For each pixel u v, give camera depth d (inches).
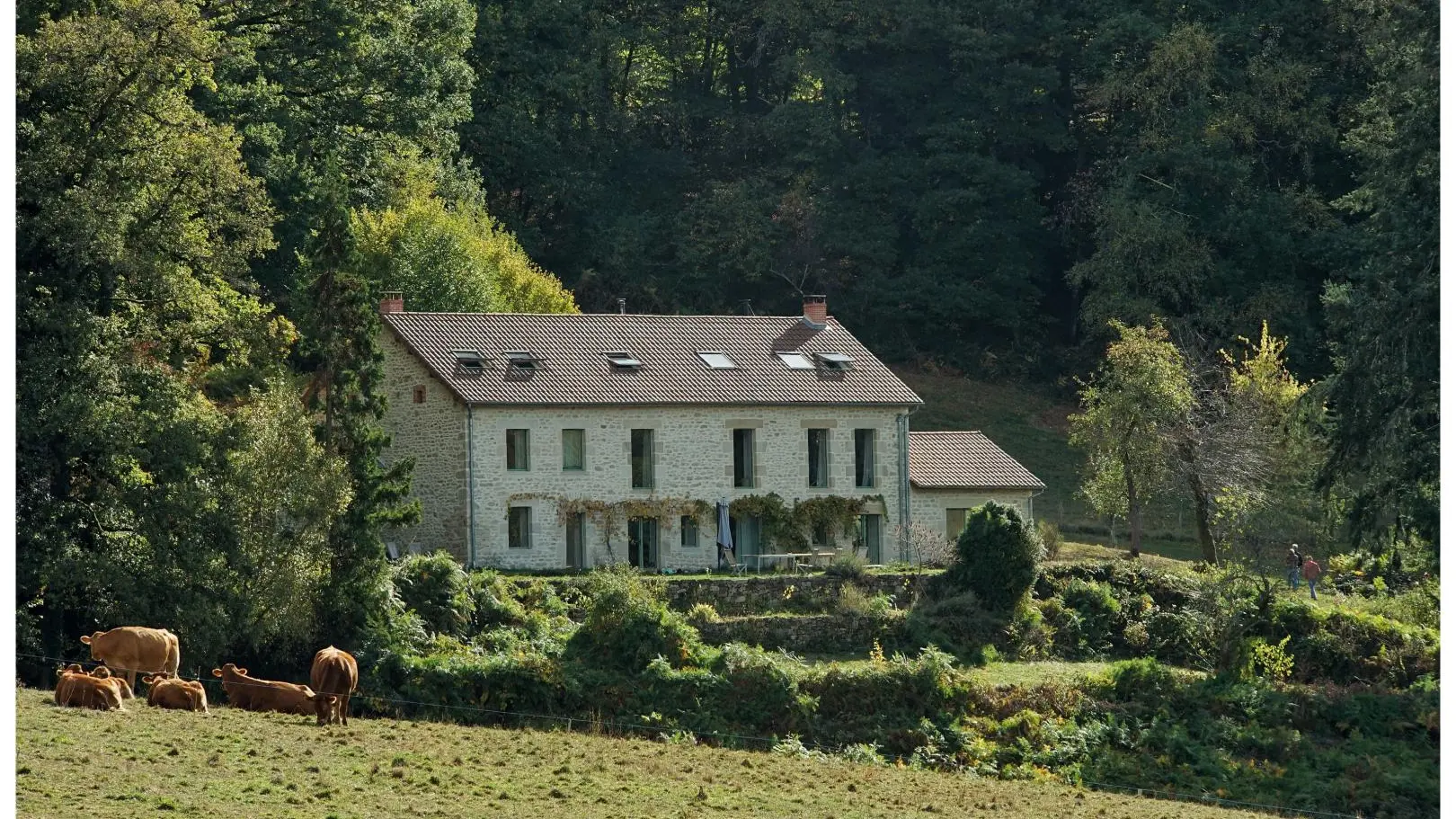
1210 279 3253.0
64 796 769.6
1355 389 1680.6
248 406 1572.3
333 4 2361.0
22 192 1497.3
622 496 2046.0
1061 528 2689.5
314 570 1523.1
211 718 995.9
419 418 2039.9
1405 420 1640.0
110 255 1501.0
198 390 1633.9
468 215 2655.0
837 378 2208.4
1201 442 2390.5
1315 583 2183.8
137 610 1453.0
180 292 1615.4
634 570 1820.9
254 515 1510.8
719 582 1840.6
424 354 2022.6
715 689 1460.4
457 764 932.6
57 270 1520.7
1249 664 1717.5
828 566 1969.7
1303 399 1776.6
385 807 808.3
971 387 3331.7
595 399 2032.5
